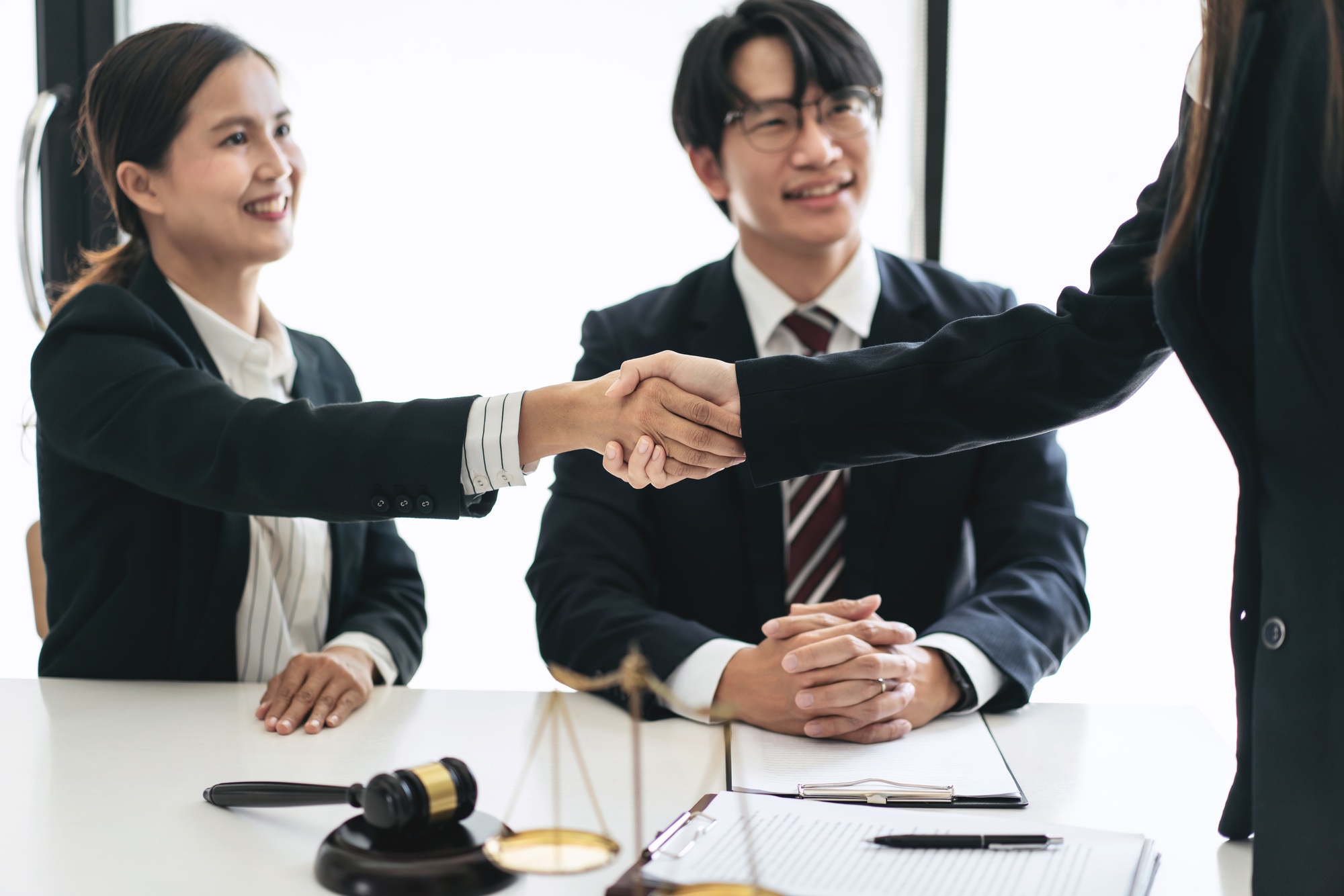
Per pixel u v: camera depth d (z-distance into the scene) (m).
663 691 1.08
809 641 1.10
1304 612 0.66
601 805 0.86
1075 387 0.96
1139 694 2.12
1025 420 1.00
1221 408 0.72
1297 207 0.64
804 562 1.49
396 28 2.16
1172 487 2.10
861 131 1.49
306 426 1.08
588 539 1.43
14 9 2.19
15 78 2.21
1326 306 0.64
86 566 1.35
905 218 2.12
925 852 0.74
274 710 1.10
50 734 1.05
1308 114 0.65
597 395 1.10
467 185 2.18
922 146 2.07
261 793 0.82
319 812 0.84
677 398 1.07
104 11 2.15
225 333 1.42
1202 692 2.10
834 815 0.82
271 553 1.42
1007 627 1.21
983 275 2.12
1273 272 0.66
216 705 1.17
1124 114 2.03
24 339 2.31
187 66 1.36
